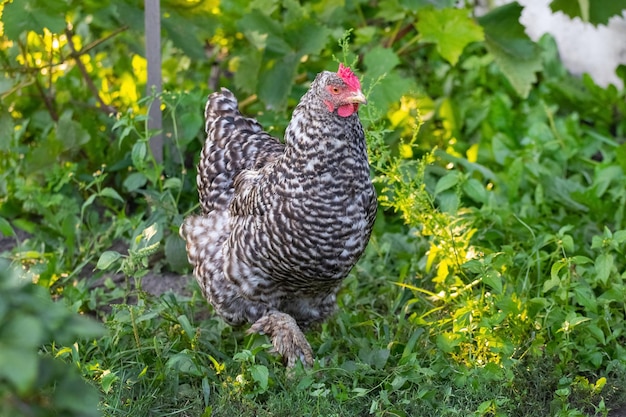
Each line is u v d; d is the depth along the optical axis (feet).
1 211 29.73
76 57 30.89
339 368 20.34
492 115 33.68
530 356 21.20
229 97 23.44
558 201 29.09
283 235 19.61
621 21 36.09
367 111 25.29
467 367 20.81
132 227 26.91
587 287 23.12
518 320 21.66
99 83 33.65
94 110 31.89
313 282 20.42
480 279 22.04
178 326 22.07
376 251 26.68
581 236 26.76
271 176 19.90
